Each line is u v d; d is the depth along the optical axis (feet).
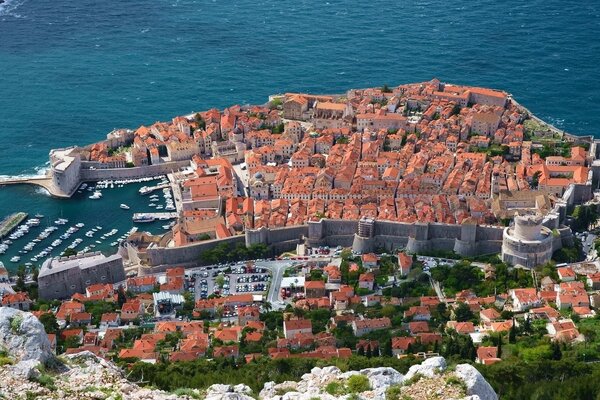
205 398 654.12
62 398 593.42
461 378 654.12
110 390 619.67
